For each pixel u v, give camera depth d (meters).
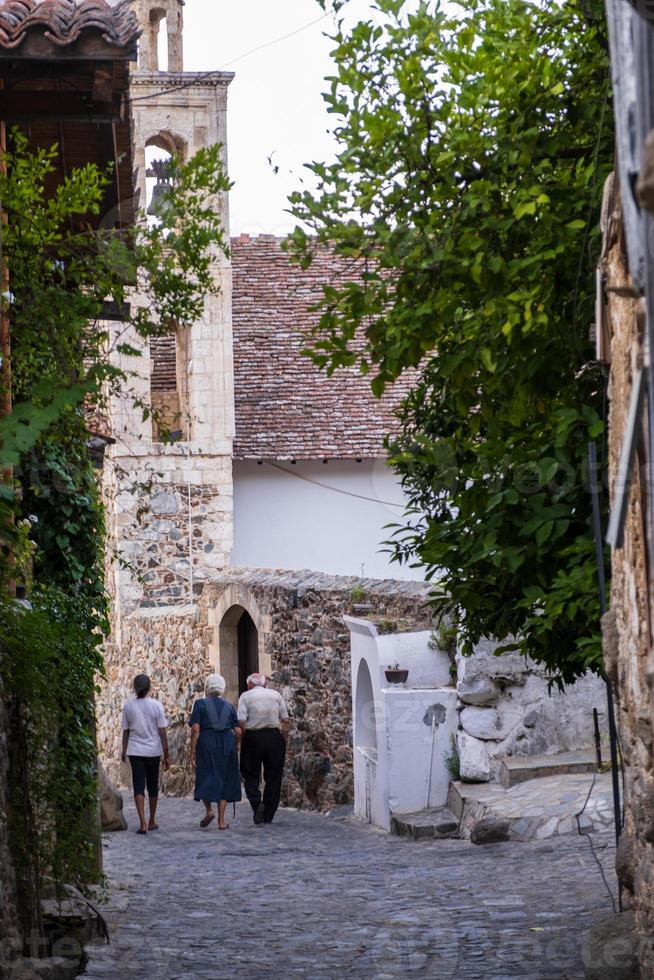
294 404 22.92
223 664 19.67
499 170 7.20
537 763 12.48
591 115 7.06
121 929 7.85
